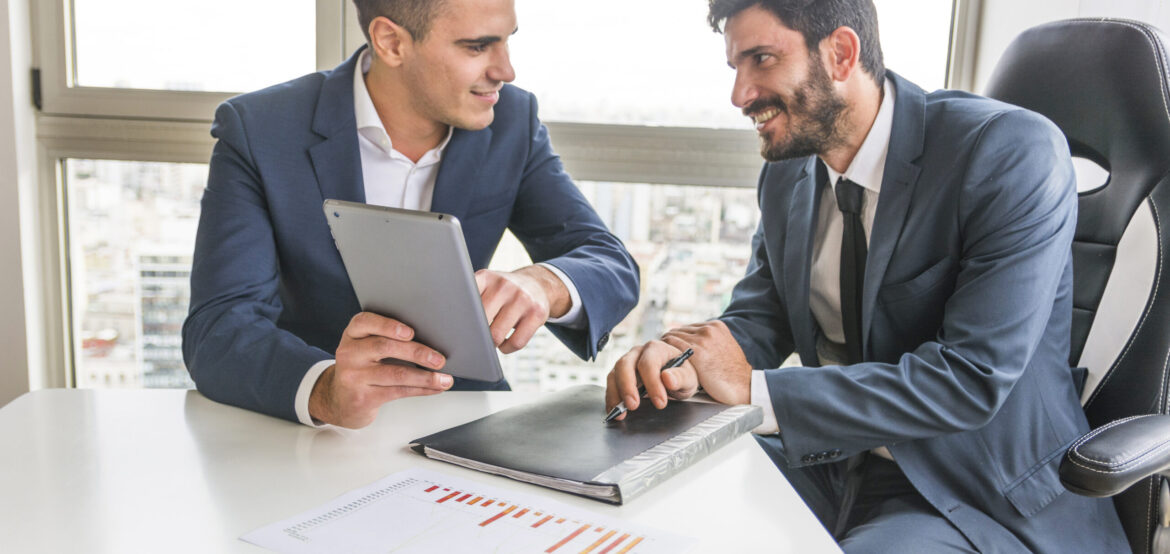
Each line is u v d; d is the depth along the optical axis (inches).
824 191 53.6
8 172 71.6
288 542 25.5
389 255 31.4
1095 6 62.1
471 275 30.6
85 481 30.3
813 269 54.4
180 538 25.8
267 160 49.4
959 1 75.1
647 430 35.4
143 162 75.8
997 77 53.0
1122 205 46.6
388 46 48.4
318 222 50.1
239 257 47.1
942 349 43.6
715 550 25.8
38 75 73.0
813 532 27.3
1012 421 44.8
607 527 27.0
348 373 34.2
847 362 54.1
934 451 45.0
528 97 58.0
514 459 31.7
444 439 34.3
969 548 41.8
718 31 50.6
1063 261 45.0
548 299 44.6
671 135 75.4
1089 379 47.5
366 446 34.7
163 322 80.5
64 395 41.2
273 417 38.3
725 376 42.8
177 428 36.5
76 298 78.5
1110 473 34.0
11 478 30.5
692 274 79.7
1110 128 47.1
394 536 26.0
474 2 46.6
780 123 49.5
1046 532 43.3
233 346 40.9
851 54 47.3
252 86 75.4
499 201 54.7
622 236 78.7
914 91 49.2
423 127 52.7
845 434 42.4
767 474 32.6
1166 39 46.4
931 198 46.3
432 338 33.6
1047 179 44.2
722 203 77.9
